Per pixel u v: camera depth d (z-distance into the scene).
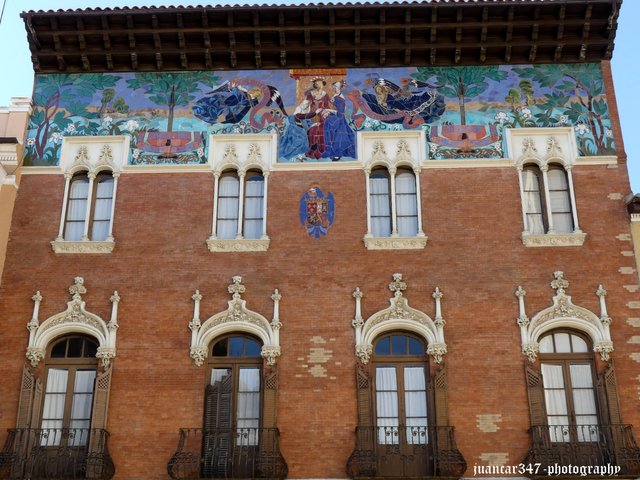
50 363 22.72
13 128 25.31
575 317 22.55
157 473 21.31
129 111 25.70
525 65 26.23
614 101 25.48
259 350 22.75
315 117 25.39
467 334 22.45
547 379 22.22
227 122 25.42
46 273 23.48
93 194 24.69
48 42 26.38
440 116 25.31
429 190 24.23
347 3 25.47
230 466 21.28
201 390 22.11
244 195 24.55
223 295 23.11
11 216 24.20
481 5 25.31
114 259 23.62
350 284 23.11
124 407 21.95
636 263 23.12
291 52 26.09
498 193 24.16
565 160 24.58
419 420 21.88
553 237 23.41
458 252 23.42
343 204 24.12
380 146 24.81
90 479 20.86
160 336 22.69
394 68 26.28
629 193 24.12
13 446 21.38
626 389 21.77
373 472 20.86
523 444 21.33
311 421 21.67
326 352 22.38
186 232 23.91
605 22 25.66
